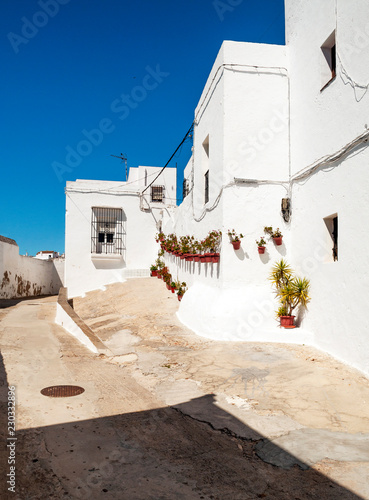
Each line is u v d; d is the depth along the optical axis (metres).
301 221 7.79
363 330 5.55
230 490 2.86
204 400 4.68
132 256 18.84
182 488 2.88
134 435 3.77
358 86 5.79
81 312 12.75
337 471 3.12
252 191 8.31
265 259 8.27
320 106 7.04
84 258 18.14
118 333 8.79
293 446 3.54
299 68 8.00
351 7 5.98
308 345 7.04
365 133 5.53
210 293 8.80
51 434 3.73
